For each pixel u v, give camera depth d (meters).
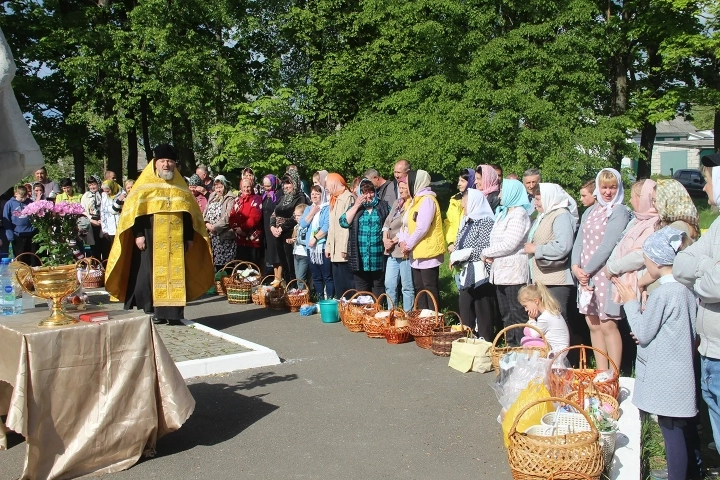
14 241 12.85
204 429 5.04
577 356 6.40
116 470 4.31
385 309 8.34
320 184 9.71
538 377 4.66
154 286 8.26
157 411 4.54
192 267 8.62
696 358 4.25
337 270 9.05
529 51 16.53
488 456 4.48
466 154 16.08
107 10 22.86
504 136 15.82
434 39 17.89
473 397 5.62
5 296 4.89
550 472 3.64
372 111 22.94
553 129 15.41
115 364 4.34
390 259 8.13
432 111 18.09
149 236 8.28
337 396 5.73
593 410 4.27
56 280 4.22
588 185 6.04
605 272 5.39
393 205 8.84
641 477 4.14
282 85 23.77
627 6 18.77
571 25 17.12
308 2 23.89
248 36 23.83
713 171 4.10
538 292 5.72
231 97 22.95
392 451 4.59
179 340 7.51
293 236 10.22
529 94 15.68
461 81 18.05
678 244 3.87
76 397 4.19
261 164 17.80
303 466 4.39
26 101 22.94
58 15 22.83
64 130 24.12
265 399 5.69
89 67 20.89
